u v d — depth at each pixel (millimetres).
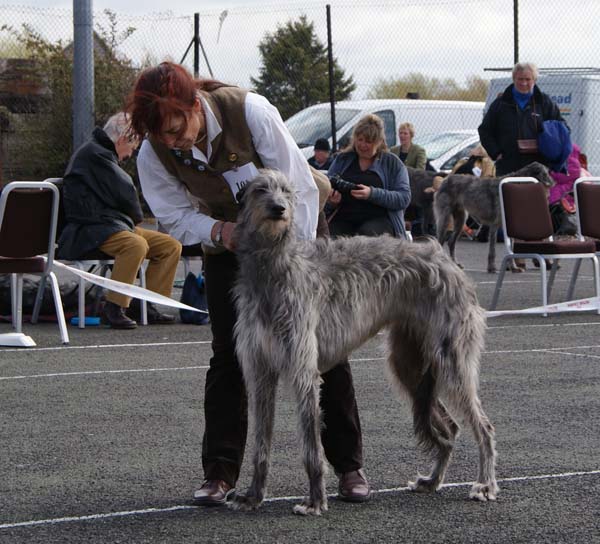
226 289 5277
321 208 5637
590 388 8078
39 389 7887
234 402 5328
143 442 6422
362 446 5898
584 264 18281
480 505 5258
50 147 20656
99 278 10523
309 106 21391
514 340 10312
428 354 5461
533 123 15203
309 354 4930
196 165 5055
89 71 16734
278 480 5684
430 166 21188
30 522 4953
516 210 12133
